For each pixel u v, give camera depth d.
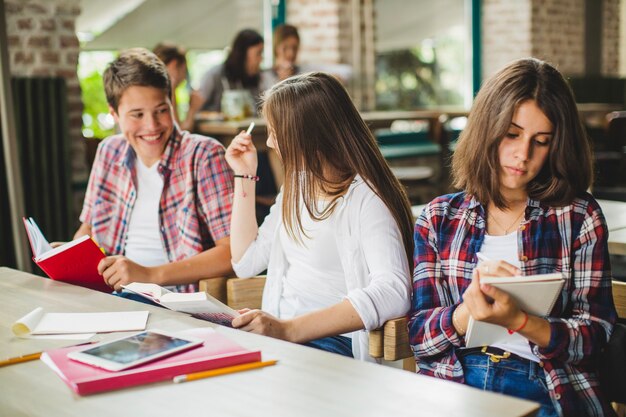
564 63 8.96
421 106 8.00
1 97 3.72
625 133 5.75
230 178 2.60
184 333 1.60
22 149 4.57
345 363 1.44
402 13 7.68
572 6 8.97
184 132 2.70
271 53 6.95
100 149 2.79
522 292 1.53
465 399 1.27
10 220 4.45
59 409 1.27
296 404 1.26
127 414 1.24
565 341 1.64
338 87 2.14
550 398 1.71
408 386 1.32
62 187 4.75
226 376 1.39
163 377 1.37
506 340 1.71
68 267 2.23
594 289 1.75
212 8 6.55
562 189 1.78
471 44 8.43
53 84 4.66
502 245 1.84
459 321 1.76
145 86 2.54
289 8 7.07
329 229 2.09
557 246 1.79
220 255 2.48
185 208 2.60
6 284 2.18
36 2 4.69
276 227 2.24
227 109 5.36
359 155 2.09
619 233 2.81
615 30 9.78
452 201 1.93
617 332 1.71
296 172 2.10
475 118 1.82
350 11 7.09
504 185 1.83
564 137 1.73
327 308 1.93
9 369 1.46
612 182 6.00
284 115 2.09
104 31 5.82
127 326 1.72
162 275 2.37
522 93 1.73
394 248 2.01
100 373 1.37
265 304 2.26
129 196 2.69
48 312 1.87
